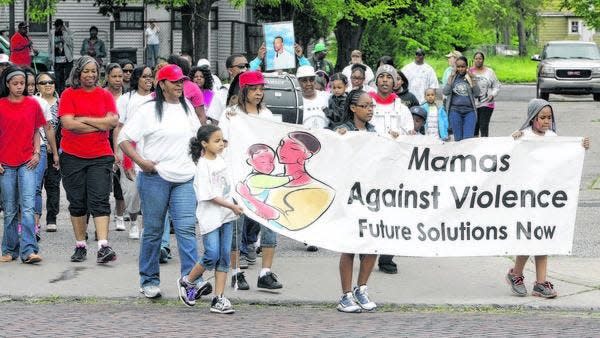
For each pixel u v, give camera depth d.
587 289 20.75
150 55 74.81
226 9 78.56
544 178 20.33
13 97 22.91
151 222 19.61
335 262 23.42
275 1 68.56
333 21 77.38
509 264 23.23
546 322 18.23
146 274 19.94
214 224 18.62
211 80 26.83
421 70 40.00
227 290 20.69
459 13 104.69
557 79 76.00
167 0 64.31
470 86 37.84
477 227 20.30
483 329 17.56
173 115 19.45
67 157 22.88
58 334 17.00
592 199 32.44
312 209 19.89
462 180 20.27
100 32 78.50
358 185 19.95
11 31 63.59
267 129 19.89
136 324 17.81
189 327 17.61
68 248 25.11
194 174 19.39
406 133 23.08
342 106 24.25
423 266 23.05
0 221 28.98
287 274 22.09
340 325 17.86
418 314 19.00
